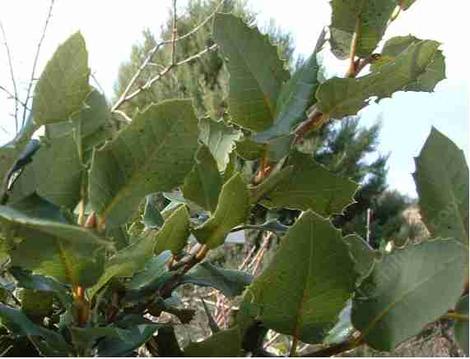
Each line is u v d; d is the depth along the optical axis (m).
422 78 0.45
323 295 0.33
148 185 0.34
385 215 6.09
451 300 0.30
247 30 0.42
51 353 0.35
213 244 0.41
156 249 0.41
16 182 0.32
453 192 0.35
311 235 0.32
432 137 0.36
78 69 0.34
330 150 6.09
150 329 0.37
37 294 0.39
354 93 0.40
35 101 0.34
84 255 0.32
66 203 0.33
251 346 0.37
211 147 0.44
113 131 0.39
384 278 0.33
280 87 0.42
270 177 0.41
